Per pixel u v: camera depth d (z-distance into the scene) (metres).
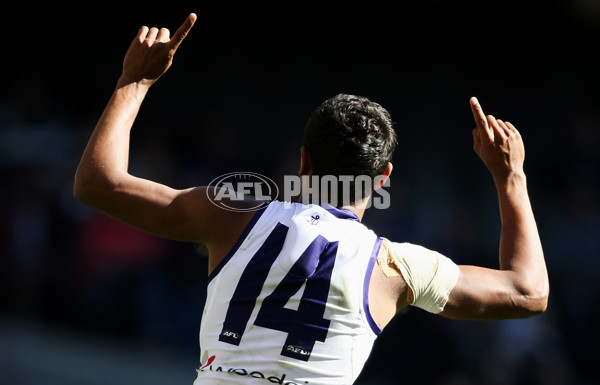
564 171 50.81
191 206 8.66
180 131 45.09
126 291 34.19
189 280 35.22
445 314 8.78
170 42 9.04
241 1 50.12
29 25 46.41
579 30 55.00
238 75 49.88
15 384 31.09
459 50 53.81
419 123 52.41
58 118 39.38
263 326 8.35
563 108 54.09
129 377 32.00
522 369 34.84
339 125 8.91
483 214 49.66
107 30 47.62
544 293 8.86
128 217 8.60
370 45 52.62
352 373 8.41
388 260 8.61
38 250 34.34
